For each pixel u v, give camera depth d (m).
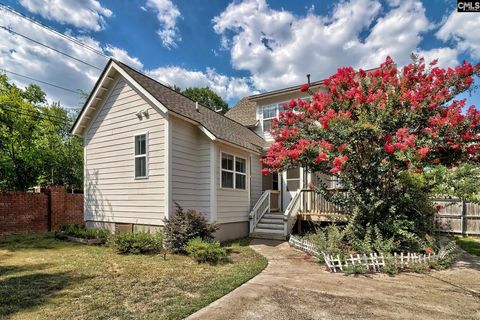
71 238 9.80
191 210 8.28
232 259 7.18
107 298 4.39
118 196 9.74
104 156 10.24
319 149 6.98
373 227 7.06
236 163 10.98
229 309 4.02
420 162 6.51
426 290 4.95
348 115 6.93
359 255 6.40
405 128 6.71
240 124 14.88
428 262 6.42
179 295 4.54
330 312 3.95
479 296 4.67
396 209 7.11
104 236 9.30
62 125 21.27
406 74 7.36
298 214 10.97
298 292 4.79
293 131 7.97
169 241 7.86
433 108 6.86
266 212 12.13
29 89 17.92
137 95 9.40
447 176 6.58
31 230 11.97
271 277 5.72
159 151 8.73
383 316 3.85
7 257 7.23
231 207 10.45
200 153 9.77
